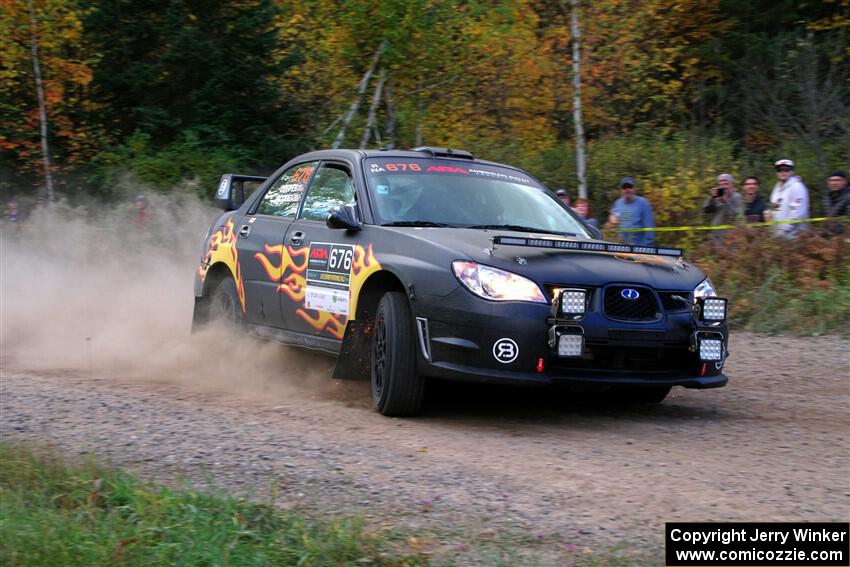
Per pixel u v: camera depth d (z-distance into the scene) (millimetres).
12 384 20094
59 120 60500
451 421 16594
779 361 23625
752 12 61000
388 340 16500
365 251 17641
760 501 11891
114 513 11164
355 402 18297
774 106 52438
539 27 59469
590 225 20000
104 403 17828
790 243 30828
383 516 11344
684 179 43438
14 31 58312
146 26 58469
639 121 60469
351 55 53938
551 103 58562
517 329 15328
